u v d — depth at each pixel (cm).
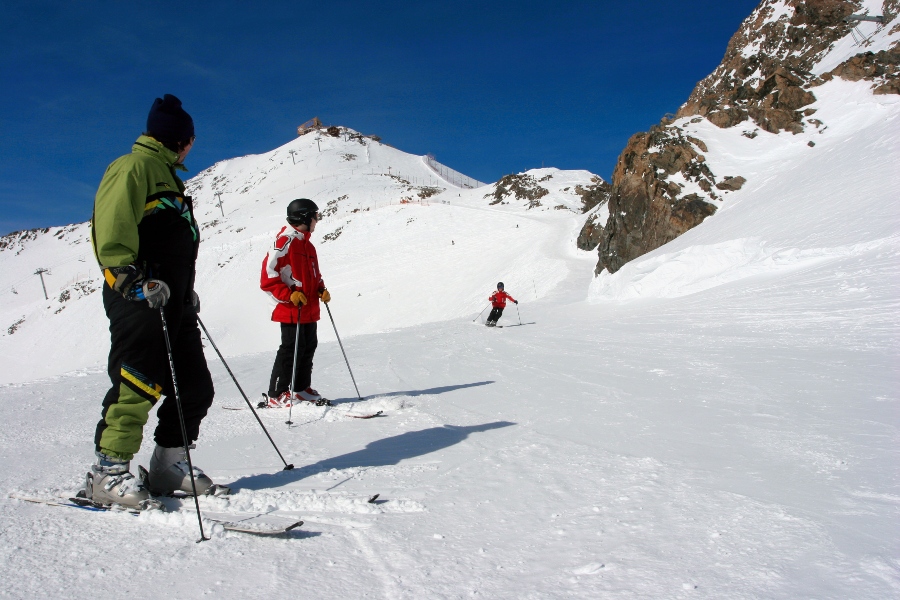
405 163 14300
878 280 765
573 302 2008
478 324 1443
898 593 130
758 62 2870
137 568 177
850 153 1612
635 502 210
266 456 328
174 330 242
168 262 238
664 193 2220
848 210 1186
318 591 158
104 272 227
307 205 515
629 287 1499
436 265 4700
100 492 234
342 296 4597
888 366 422
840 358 470
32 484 273
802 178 1697
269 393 508
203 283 5812
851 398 346
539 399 444
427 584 159
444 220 5731
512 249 4475
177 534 205
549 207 5731
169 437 256
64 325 6069
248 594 158
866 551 153
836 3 2798
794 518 180
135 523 218
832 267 930
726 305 911
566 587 151
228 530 207
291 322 497
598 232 3609
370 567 173
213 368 856
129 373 234
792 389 386
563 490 232
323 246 5881
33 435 410
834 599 131
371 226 6003
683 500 207
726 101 2545
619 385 469
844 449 252
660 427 324
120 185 221
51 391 665
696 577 148
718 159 2233
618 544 175
